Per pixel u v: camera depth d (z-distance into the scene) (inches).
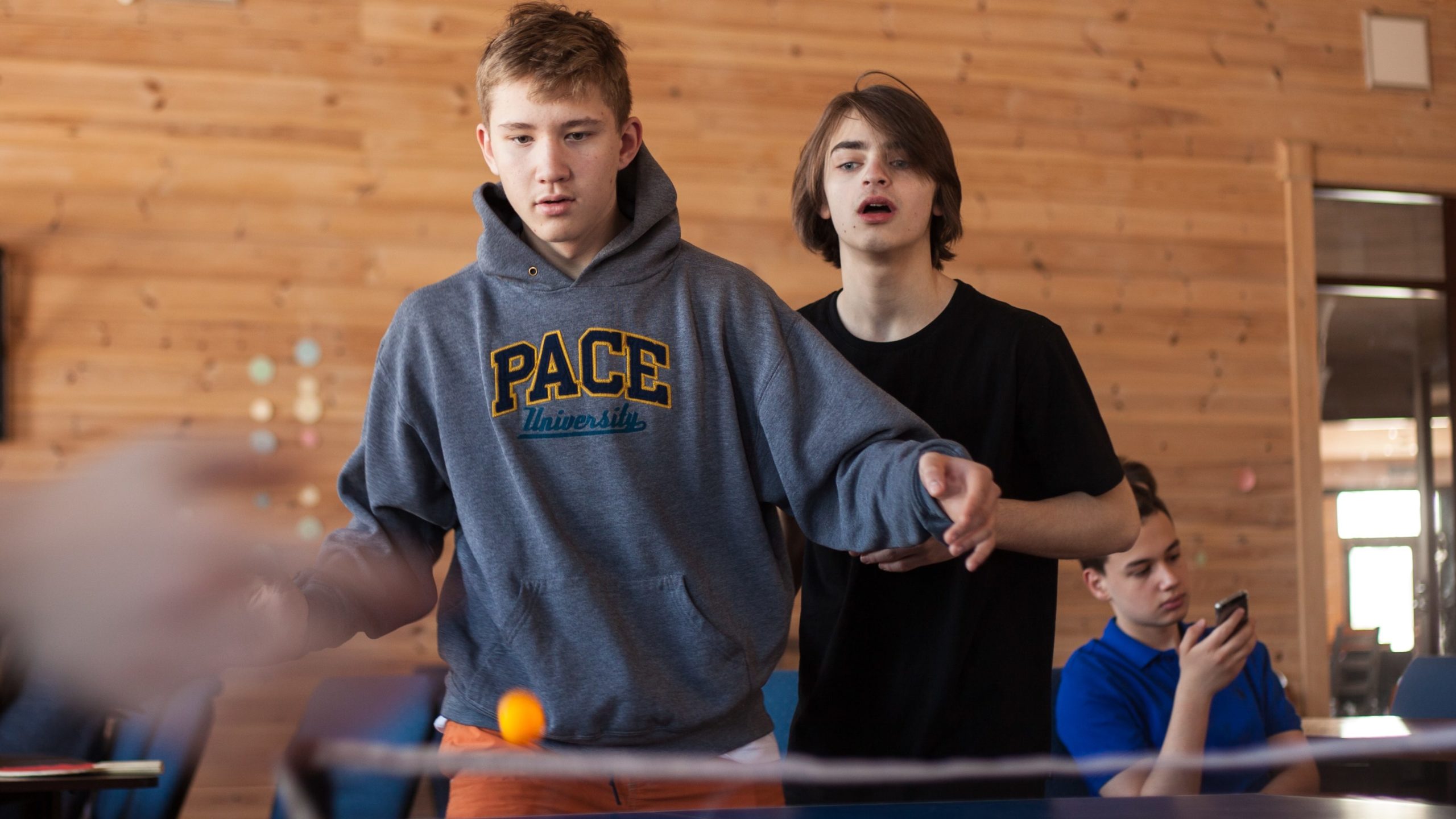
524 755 44.7
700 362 49.3
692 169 162.1
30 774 59.8
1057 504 53.8
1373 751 87.7
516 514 47.4
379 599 47.1
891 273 59.1
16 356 142.6
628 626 46.3
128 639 20.7
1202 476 175.3
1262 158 182.7
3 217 144.2
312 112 152.5
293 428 148.4
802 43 167.0
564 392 47.9
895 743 56.7
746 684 47.2
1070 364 58.0
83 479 21.2
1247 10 184.5
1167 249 177.6
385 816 67.1
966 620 55.7
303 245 150.9
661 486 47.6
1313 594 176.2
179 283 147.4
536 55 47.9
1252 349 179.2
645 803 45.3
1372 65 188.1
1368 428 187.3
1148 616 75.3
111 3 148.6
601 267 49.7
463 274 51.6
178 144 148.9
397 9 155.4
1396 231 190.4
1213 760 73.8
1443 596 185.0
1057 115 175.5
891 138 57.7
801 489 47.6
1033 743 56.6
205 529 21.8
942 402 58.1
